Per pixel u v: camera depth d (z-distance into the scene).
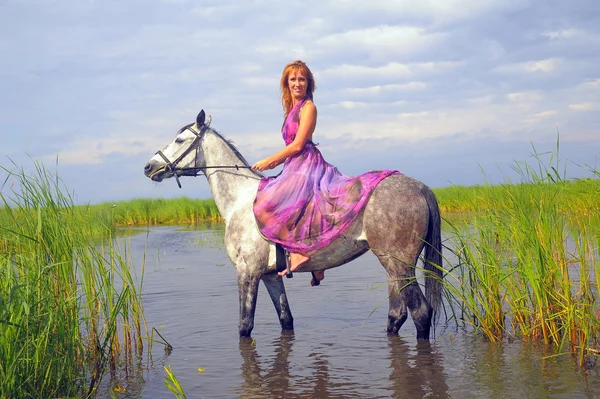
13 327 4.02
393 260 5.21
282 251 5.65
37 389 4.16
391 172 5.43
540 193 5.57
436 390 4.10
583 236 5.20
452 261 9.01
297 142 5.67
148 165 6.22
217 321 6.55
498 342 5.30
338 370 4.67
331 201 5.42
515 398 3.87
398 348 5.23
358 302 7.41
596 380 4.14
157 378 4.65
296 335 5.89
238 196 6.00
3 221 4.86
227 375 4.66
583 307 4.85
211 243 15.20
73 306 4.75
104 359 4.91
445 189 25.52
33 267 4.59
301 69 5.93
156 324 6.50
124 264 5.57
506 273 5.70
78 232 5.21
